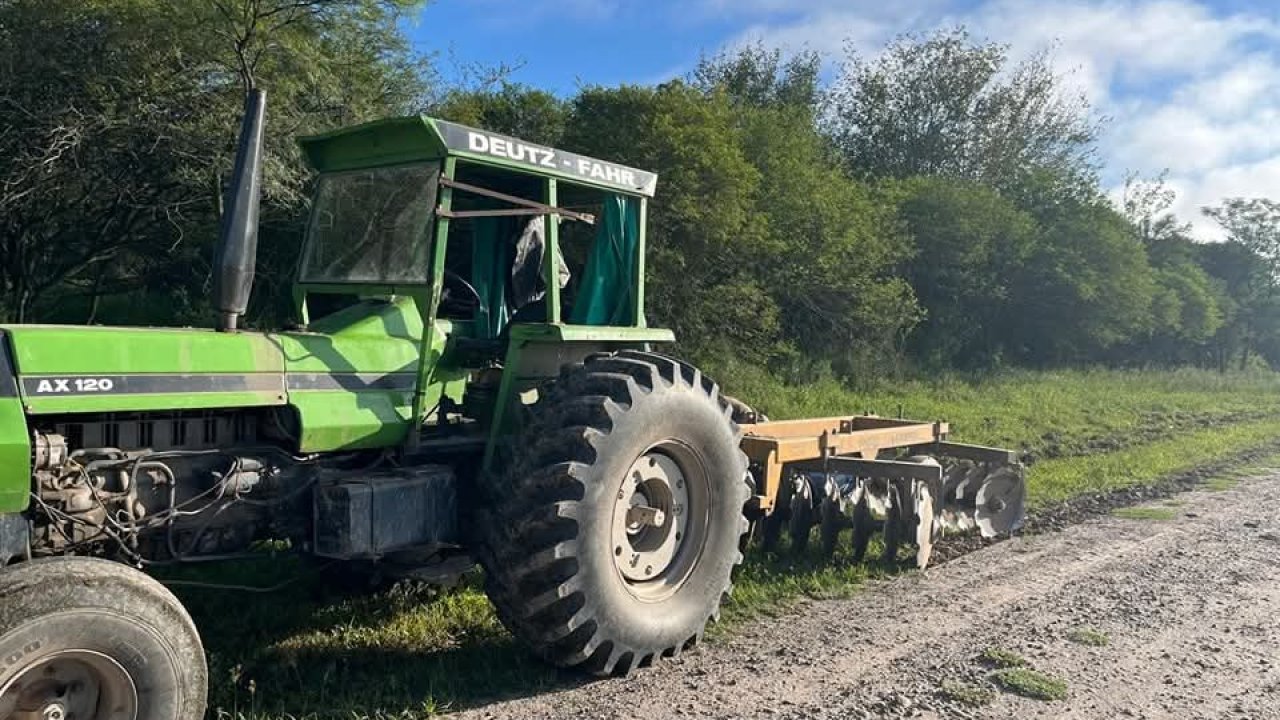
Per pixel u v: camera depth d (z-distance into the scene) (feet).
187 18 40.78
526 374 16.63
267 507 14.28
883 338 72.69
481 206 17.63
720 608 19.16
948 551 24.84
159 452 13.34
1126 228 104.99
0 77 40.65
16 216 44.65
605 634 15.15
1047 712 14.70
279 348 14.24
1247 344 149.69
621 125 55.26
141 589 11.10
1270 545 25.93
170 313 52.85
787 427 25.13
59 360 12.06
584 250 18.49
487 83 63.62
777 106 83.35
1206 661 17.03
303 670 15.34
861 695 15.14
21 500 11.54
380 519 14.57
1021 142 108.88
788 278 65.21
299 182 43.80
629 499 15.99
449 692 14.61
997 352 90.53
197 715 11.59
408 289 15.60
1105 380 88.99
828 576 21.70
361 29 47.47
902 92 110.01
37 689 10.68
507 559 14.96
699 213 54.65
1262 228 150.00
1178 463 41.16
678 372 16.72
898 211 81.30
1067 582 21.93
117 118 41.78
